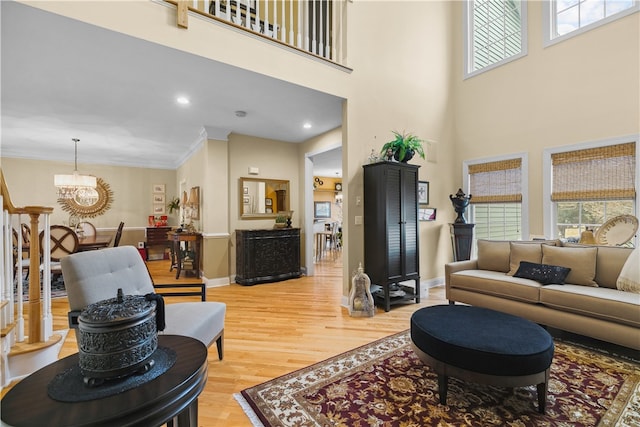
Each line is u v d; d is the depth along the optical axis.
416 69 4.63
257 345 2.67
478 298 3.27
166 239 7.39
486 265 3.63
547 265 3.03
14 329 2.13
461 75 5.18
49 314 2.27
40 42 2.38
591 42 3.78
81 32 2.27
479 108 4.93
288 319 3.33
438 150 4.94
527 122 4.38
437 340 1.83
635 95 3.45
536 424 1.63
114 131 4.84
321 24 3.59
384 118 4.18
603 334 2.39
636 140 3.43
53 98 3.46
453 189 5.17
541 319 2.78
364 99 3.94
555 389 1.96
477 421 1.66
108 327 0.98
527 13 4.38
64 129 4.68
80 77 2.99
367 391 1.96
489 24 4.96
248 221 5.32
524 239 4.38
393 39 4.32
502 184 4.68
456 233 4.72
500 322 2.05
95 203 7.03
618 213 3.63
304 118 4.39
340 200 11.39
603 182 3.68
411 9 4.59
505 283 3.04
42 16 2.07
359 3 3.94
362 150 3.91
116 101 3.60
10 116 4.04
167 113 4.06
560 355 2.45
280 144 5.70
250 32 2.95
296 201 5.89
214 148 4.86
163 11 2.49
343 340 2.78
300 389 1.99
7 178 6.15
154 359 1.12
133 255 2.24
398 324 3.18
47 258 2.26
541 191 4.23
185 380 1.00
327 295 4.30
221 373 2.20
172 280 5.17
